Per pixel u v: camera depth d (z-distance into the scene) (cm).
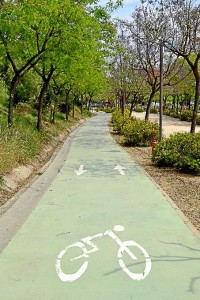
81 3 1653
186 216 697
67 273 453
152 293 406
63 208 742
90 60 2017
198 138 1216
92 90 4247
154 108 7169
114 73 2959
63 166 1277
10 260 490
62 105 4059
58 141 2094
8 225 645
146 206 758
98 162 1370
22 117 2028
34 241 560
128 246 541
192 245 548
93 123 4250
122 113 3238
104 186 948
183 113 4762
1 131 1298
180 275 450
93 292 407
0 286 421
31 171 1166
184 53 1459
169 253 517
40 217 682
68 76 2283
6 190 883
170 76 2339
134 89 2909
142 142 1916
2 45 1464
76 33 1449
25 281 432
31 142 1434
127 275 449
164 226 632
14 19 1343
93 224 639
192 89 3216
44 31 1477
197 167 1126
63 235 585
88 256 504
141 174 1124
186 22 1448
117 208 742
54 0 1295
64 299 392
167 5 2491
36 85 2486
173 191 909
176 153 1206
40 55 1578
